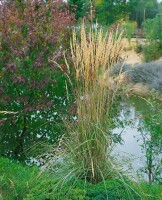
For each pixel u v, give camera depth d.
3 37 7.62
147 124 8.13
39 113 8.41
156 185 6.89
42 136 8.45
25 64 7.79
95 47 5.63
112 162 5.69
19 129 8.45
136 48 28.94
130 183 5.60
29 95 8.12
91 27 5.90
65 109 8.27
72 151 5.46
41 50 7.82
